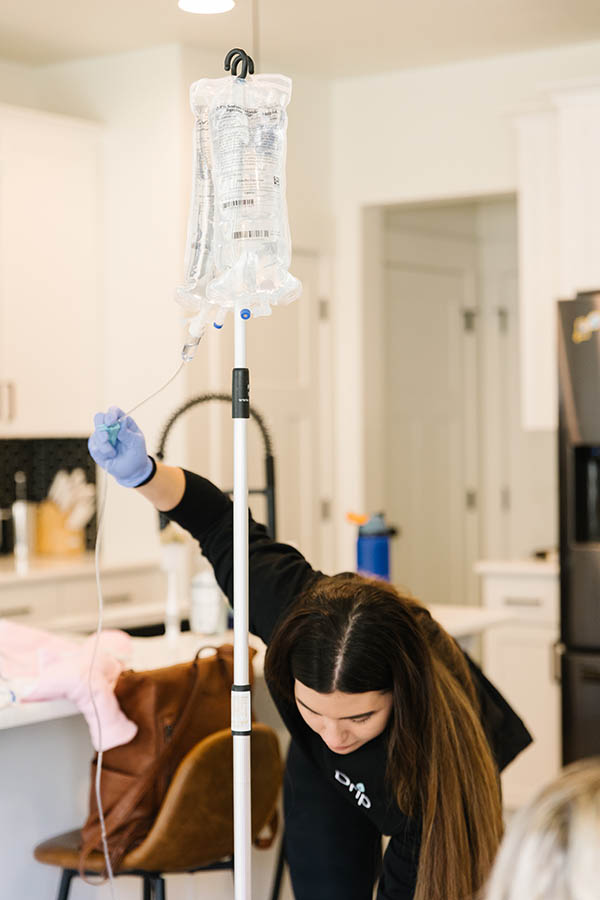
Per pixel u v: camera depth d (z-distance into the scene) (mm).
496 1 4141
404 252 5691
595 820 763
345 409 5270
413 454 5766
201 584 3236
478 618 3465
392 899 1822
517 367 6086
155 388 4715
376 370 5332
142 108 4715
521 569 4434
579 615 3973
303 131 5098
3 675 2566
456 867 1649
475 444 6098
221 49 4715
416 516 5785
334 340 5266
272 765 2488
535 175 4543
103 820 2326
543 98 4766
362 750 1803
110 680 2475
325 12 4227
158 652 2975
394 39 4582
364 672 1643
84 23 4359
